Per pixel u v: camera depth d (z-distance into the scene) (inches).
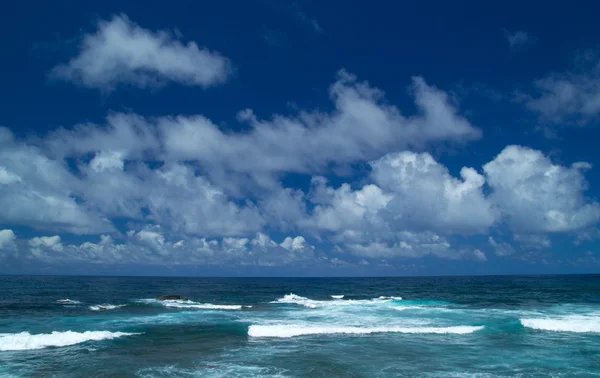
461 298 1993.1
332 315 1327.5
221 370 671.1
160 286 3115.2
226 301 1833.2
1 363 704.4
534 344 872.9
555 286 3041.3
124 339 903.1
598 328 1031.0
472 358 754.2
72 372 655.8
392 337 946.1
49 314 1299.2
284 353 787.4
